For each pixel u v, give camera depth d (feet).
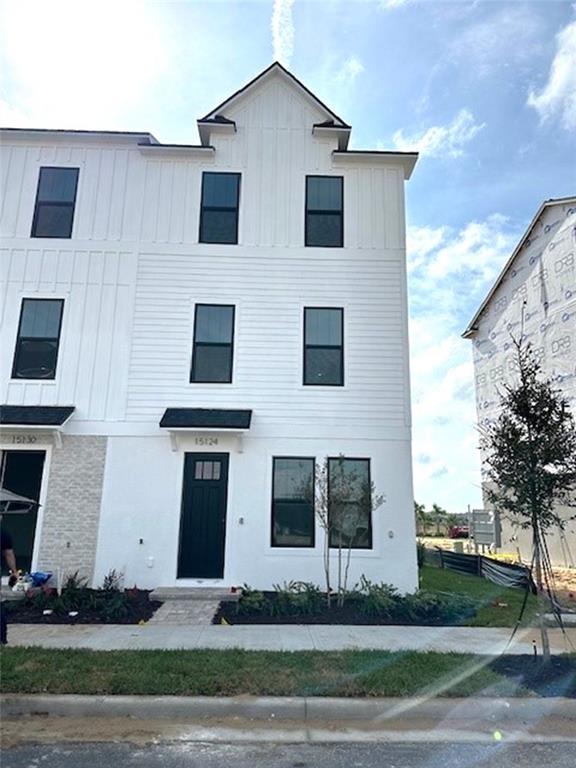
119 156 40.32
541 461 20.85
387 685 17.13
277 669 18.48
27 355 37.17
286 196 40.22
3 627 21.39
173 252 38.83
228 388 36.94
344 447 36.32
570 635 24.76
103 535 34.42
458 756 13.57
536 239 58.75
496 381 67.00
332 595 32.12
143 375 36.88
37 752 13.50
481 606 30.50
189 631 24.59
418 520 101.30
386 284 38.96
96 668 18.33
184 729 15.02
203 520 35.24
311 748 13.93
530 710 16.19
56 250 38.52
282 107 41.75
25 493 35.27
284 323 38.14
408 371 37.58
